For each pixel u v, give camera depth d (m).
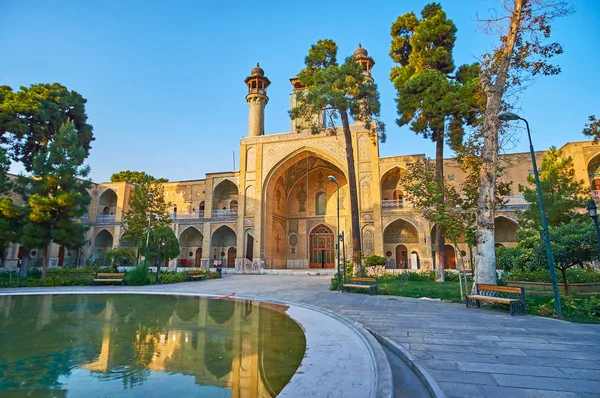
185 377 3.98
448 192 12.72
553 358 4.53
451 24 17.80
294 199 35.53
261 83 33.97
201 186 35.31
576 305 8.21
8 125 22.44
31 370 4.20
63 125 18.53
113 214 36.34
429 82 16.61
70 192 17.23
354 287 12.73
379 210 26.98
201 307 9.66
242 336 6.06
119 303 10.45
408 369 4.45
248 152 32.09
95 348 5.22
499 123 10.30
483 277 9.66
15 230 16.84
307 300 10.84
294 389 3.43
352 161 17.80
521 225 17.52
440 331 6.22
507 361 4.41
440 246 17.98
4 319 7.66
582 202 15.72
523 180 25.77
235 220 31.27
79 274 19.14
